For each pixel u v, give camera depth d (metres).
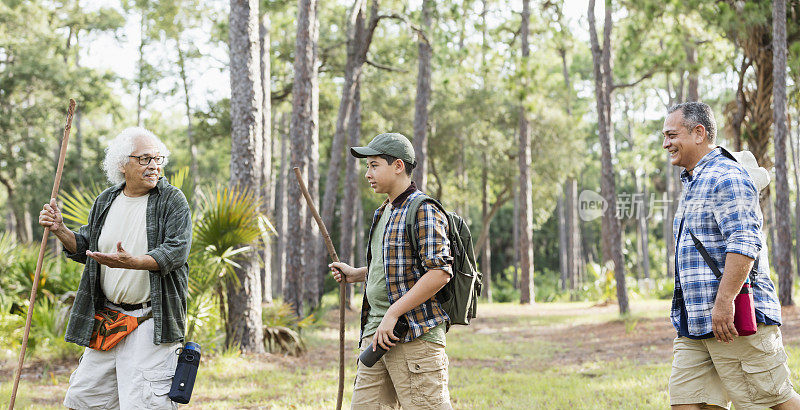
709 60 16.52
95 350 3.53
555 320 18.25
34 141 28.91
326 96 27.22
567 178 36.25
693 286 3.35
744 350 3.29
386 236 3.35
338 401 3.72
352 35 18.52
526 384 7.73
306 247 16.16
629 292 26.16
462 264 3.40
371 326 3.45
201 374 8.27
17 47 28.61
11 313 10.38
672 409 3.57
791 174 35.72
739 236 3.16
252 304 9.77
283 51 23.62
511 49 21.25
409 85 27.97
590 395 6.79
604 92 17.47
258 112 9.73
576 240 39.53
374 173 3.43
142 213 3.62
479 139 29.52
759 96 14.28
